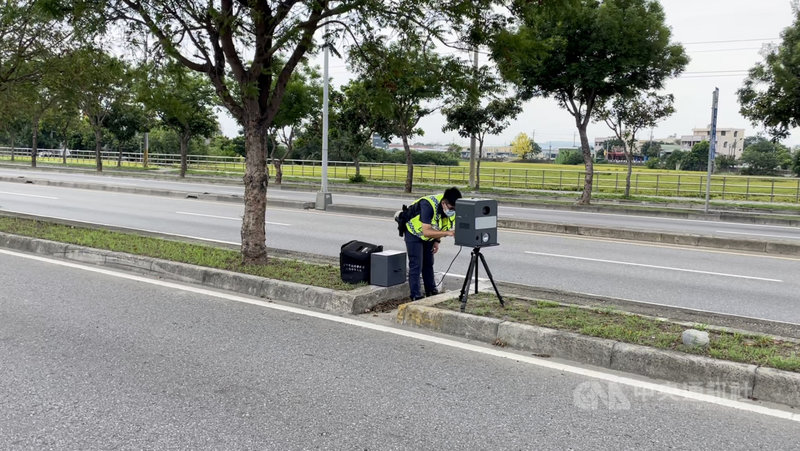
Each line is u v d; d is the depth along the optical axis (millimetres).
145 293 7418
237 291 7641
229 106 8430
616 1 20109
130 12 8414
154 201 20828
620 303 7480
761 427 3967
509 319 5816
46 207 18141
